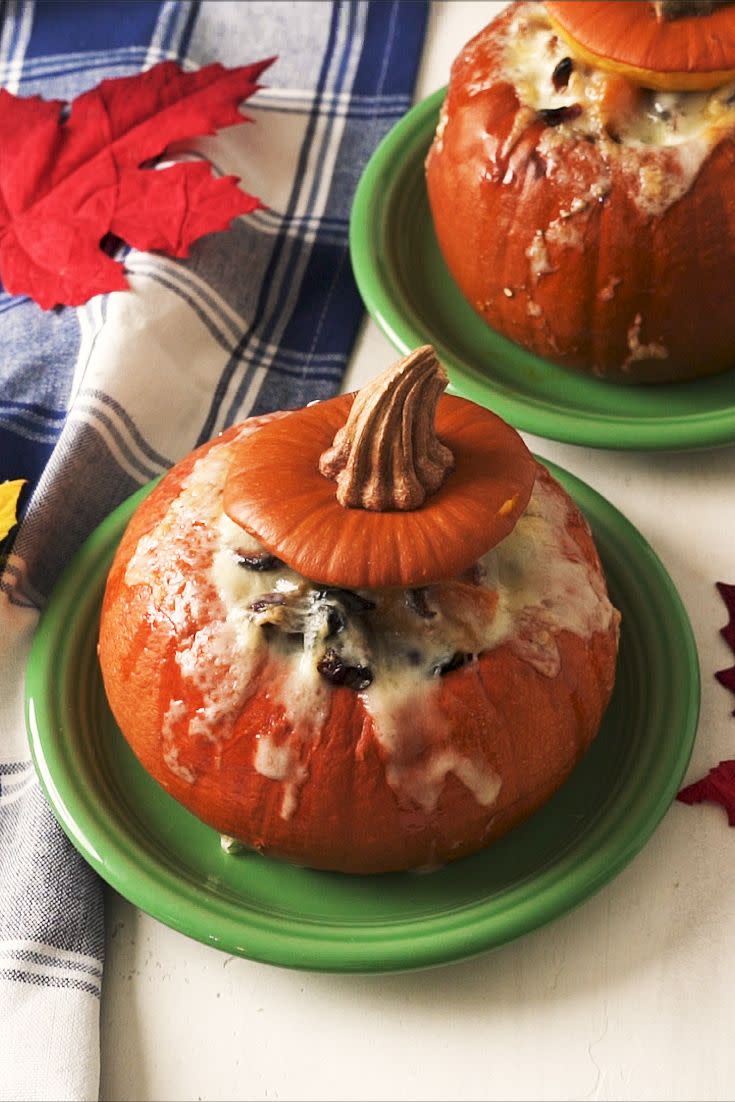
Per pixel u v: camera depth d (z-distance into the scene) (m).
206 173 0.96
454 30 1.08
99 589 0.84
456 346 0.93
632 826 0.77
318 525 0.71
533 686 0.74
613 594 0.84
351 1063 0.75
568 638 0.75
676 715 0.80
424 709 0.73
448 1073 0.75
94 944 0.77
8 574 0.83
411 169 0.99
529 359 0.92
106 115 0.98
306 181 1.01
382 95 1.04
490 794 0.74
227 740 0.74
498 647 0.74
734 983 0.76
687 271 0.85
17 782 0.82
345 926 0.76
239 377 0.94
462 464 0.73
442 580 0.71
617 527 0.85
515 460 0.74
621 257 0.85
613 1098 0.74
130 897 0.76
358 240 0.95
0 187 0.96
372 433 0.71
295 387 0.94
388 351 0.95
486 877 0.77
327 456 0.73
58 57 1.05
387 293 0.93
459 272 0.91
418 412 0.71
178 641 0.75
